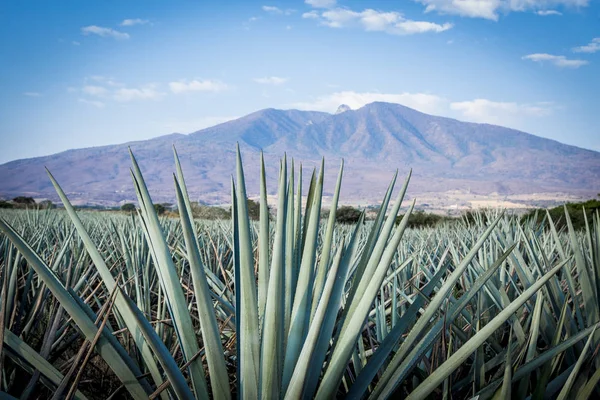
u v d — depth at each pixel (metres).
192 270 1.71
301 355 1.60
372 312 3.34
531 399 2.04
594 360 2.26
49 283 1.62
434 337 1.96
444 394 2.13
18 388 2.47
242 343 1.71
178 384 1.64
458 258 3.79
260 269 1.97
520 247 4.38
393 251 1.71
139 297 3.44
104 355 1.69
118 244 5.70
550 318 2.61
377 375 2.62
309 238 1.96
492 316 3.31
